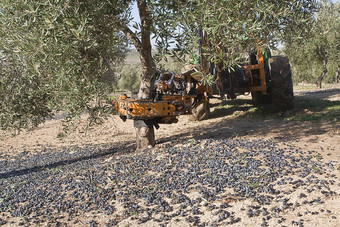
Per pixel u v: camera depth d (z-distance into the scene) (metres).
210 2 4.40
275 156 5.75
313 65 25.53
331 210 3.89
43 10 4.27
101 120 5.85
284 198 4.27
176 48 4.97
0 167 8.97
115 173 5.93
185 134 9.84
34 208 4.94
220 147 6.62
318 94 16.91
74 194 5.22
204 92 11.41
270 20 4.40
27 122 6.69
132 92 7.63
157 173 5.61
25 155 10.40
